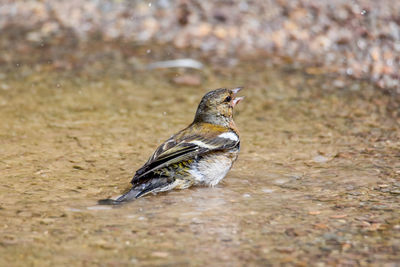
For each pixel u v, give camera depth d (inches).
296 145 470.3
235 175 412.2
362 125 516.1
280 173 415.2
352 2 747.4
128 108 555.8
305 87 612.7
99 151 453.7
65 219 337.1
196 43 724.7
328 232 318.7
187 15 765.9
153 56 692.7
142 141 477.4
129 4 792.9
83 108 553.3
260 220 336.8
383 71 655.1
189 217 341.4
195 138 384.5
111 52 704.4
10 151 447.5
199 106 416.5
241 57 693.3
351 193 377.1
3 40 731.4
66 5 806.5
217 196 374.9
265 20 748.0
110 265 281.7
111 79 631.2
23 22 781.3
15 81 621.3
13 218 337.7
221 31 741.3
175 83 623.8
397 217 338.0
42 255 292.2
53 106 555.8
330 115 540.7
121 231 321.7
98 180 399.2
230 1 775.7
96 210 350.9
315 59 685.9
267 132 499.8
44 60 677.9
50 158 436.8
